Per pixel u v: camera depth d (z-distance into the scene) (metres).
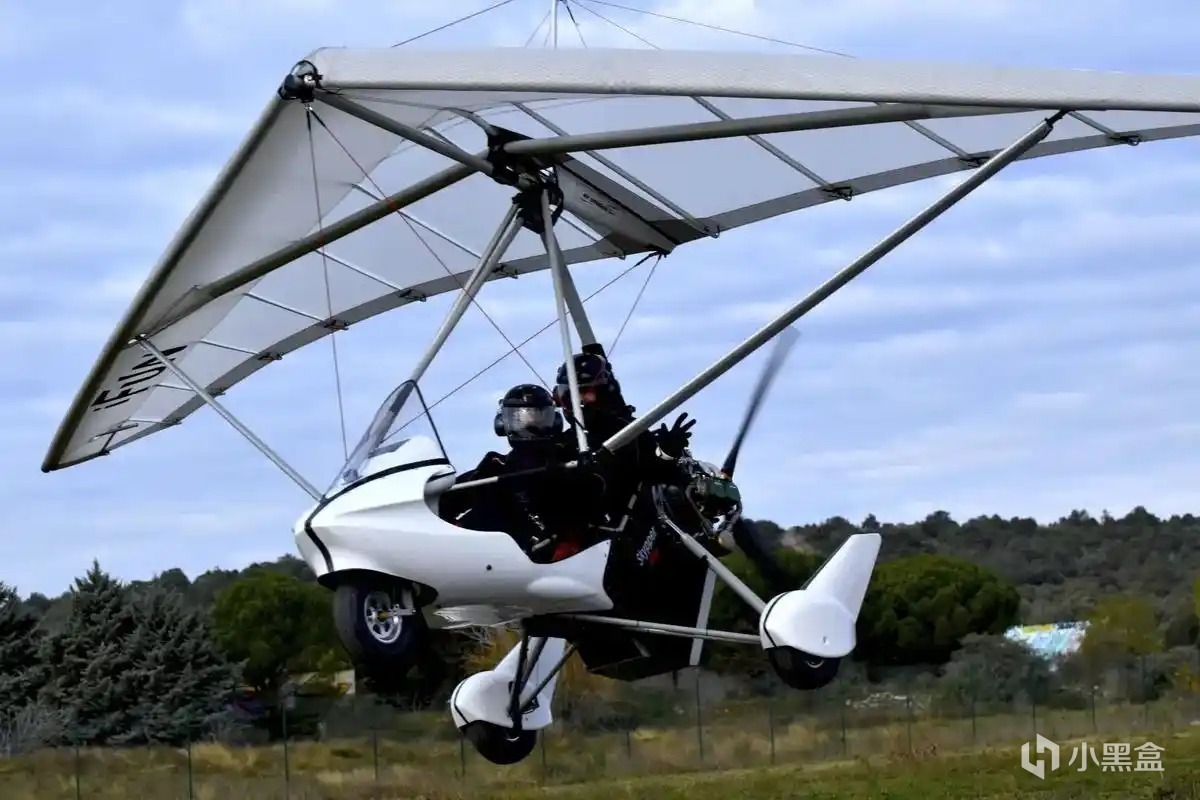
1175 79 8.53
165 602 46.91
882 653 50.62
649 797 24.48
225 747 35.66
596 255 13.70
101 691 43.78
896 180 12.48
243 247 11.19
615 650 11.18
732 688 39.72
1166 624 57.16
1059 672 41.56
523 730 12.92
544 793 26.00
